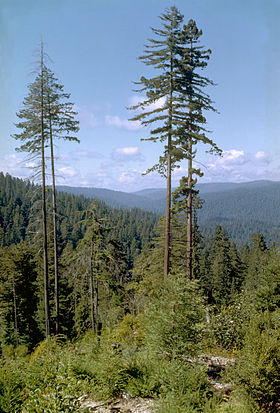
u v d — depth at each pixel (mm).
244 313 11953
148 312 8344
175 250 18938
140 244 119938
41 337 29109
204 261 54969
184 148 15852
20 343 28781
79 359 7570
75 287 19531
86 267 18609
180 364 6750
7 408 5508
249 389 5703
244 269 59344
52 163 16281
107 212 133750
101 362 6988
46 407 4699
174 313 7605
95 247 18953
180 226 21094
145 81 15000
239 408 5605
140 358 7797
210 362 9312
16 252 30656
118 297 24578
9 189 119750
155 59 15000
